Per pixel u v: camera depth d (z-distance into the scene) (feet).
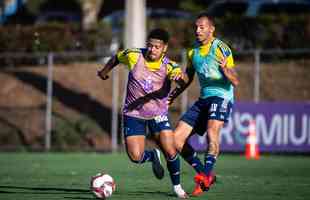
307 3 327.67
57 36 306.96
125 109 109.29
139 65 107.86
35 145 265.95
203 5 350.84
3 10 408.26
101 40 305.94
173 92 118.42
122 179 146.30
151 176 153.69
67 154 241.35
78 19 376.27
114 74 252.42
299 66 285.64
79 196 112.98
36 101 289.33
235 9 327.67
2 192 119.65
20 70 310.65
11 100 291.79
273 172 167.73
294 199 111.55
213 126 115.96
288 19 291.58
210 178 112.47
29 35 309.22
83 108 280.72
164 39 106.42
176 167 110.22
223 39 293.43
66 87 293.43
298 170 173.88
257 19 292.40
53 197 111.45
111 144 262.06
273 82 281.33
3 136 269.23
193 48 120.26
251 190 124.88
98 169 174.19
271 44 290.97
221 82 118.32
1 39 310.45
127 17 260.83
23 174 158.92
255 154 226.99
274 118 229.45
